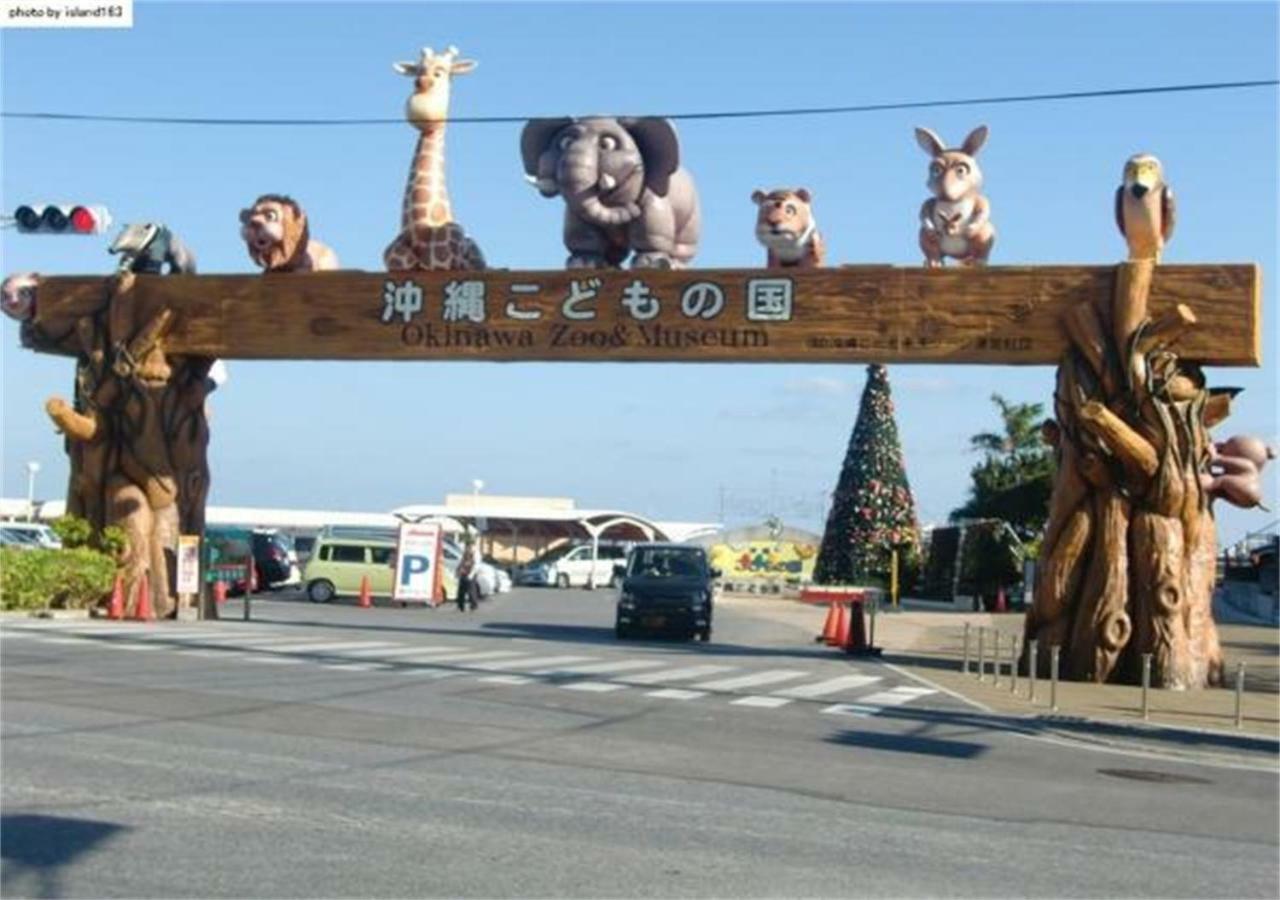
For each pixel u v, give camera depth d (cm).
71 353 3059
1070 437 2408
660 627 3162
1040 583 2431
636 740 1459
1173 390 2344
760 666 2508
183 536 3009
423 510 8031
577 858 896
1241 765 1559
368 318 2802
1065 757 1530
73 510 3017
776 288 2592
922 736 1631
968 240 2586
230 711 1541
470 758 1280
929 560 5638
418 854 888
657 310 2650
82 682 1756
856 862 922
